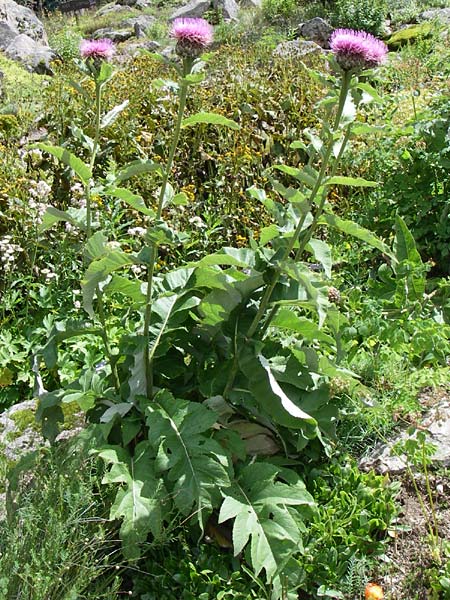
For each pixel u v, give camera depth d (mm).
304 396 3186
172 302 3189
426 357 3838
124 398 3172
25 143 6176
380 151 5590
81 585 2482
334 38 2758
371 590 2729
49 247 4809
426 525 3055
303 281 2734
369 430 3438
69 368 4238
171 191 2934
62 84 7027
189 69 2799
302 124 6441
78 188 5152
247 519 2734
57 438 3516
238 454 3037
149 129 6207
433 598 2740
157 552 2957
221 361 3227
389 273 4363
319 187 2986
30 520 2543
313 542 2900
